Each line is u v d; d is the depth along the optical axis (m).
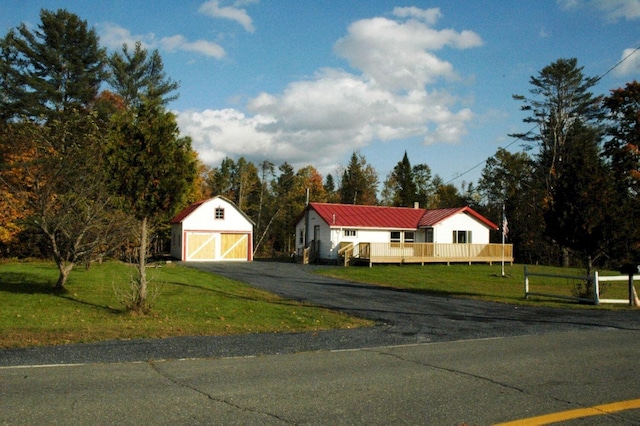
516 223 52.84
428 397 6.11
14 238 28.08
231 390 6.30
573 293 19.05
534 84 48.03
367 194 72.50
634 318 13.91
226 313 13.80
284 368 7.55
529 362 8.10
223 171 76.50
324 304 16.42
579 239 17.84
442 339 10.50
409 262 36.41
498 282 26.03
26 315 12.25
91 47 39.97
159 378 6.84
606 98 38.16
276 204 67.56
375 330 11.66
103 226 17.72
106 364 7.61
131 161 12.62
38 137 20.22
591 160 18.08
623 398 6.13
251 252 42.41
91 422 5.09
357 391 6.33
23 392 6.07
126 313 13.05
